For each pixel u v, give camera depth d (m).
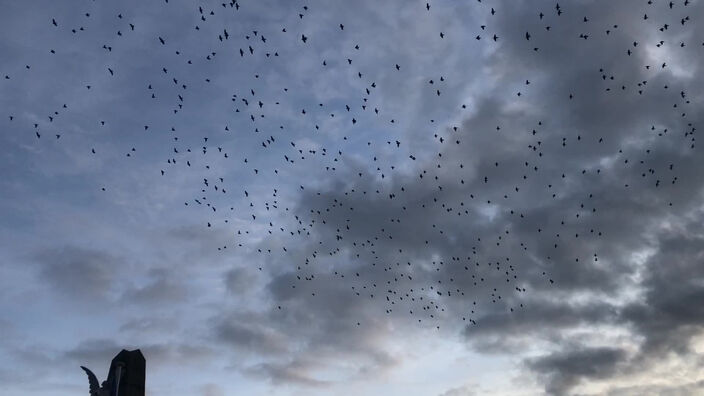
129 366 44.75
